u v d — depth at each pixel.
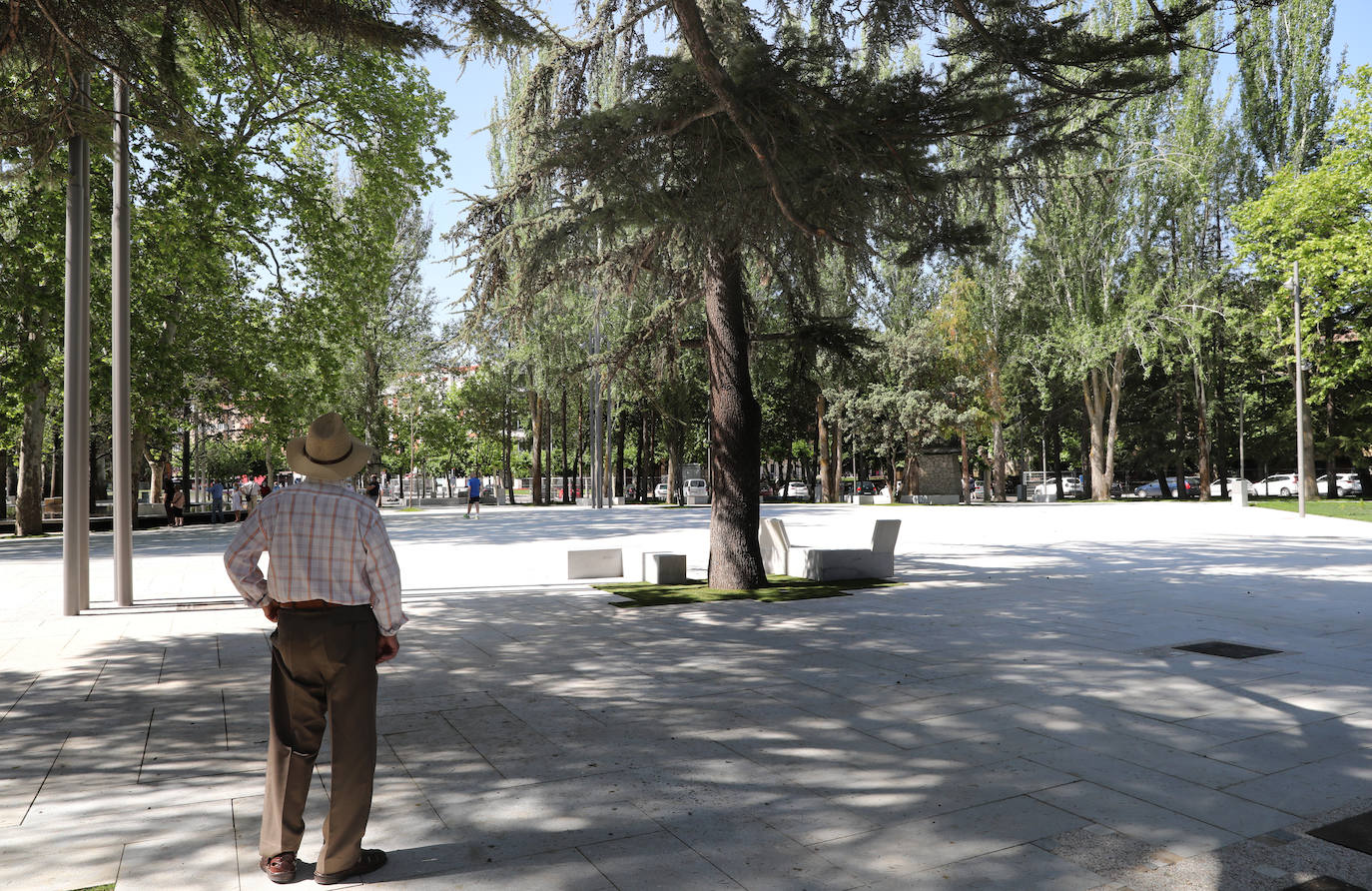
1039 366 45.66
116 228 11.27
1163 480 56.94
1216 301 41.75
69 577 10.55
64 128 8.19
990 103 7.09
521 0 8.30
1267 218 33.09
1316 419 42.12
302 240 22.94
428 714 6.07
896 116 7.14
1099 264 41.84
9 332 20.88
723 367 12.55
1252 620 9.62
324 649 3.47
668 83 6.73
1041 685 6.74
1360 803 4.33
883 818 4.18
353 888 3.50
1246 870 3.61
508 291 11.84
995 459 53.81
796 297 12.31
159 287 23.47
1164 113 38.38
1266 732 5.49
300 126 23.41
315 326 24.09
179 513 31.62
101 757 5.24
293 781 3.55
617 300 13.24
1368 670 7.18
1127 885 3.48
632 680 7.06
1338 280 30.66
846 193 7.23
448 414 53.75
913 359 40.97
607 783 4.70
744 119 6.49
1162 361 43.94
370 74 22.33
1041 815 4.20
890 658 7.79
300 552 3.46
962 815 4.21
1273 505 35.28
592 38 10.70
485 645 8.56
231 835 4.07
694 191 7.25
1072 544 19.52
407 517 35.34
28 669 7.62
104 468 50.22
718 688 6.77
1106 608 10.49
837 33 7.98
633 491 75.38
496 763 5.04
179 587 13.23
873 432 43.25
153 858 3.80
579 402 53.16
